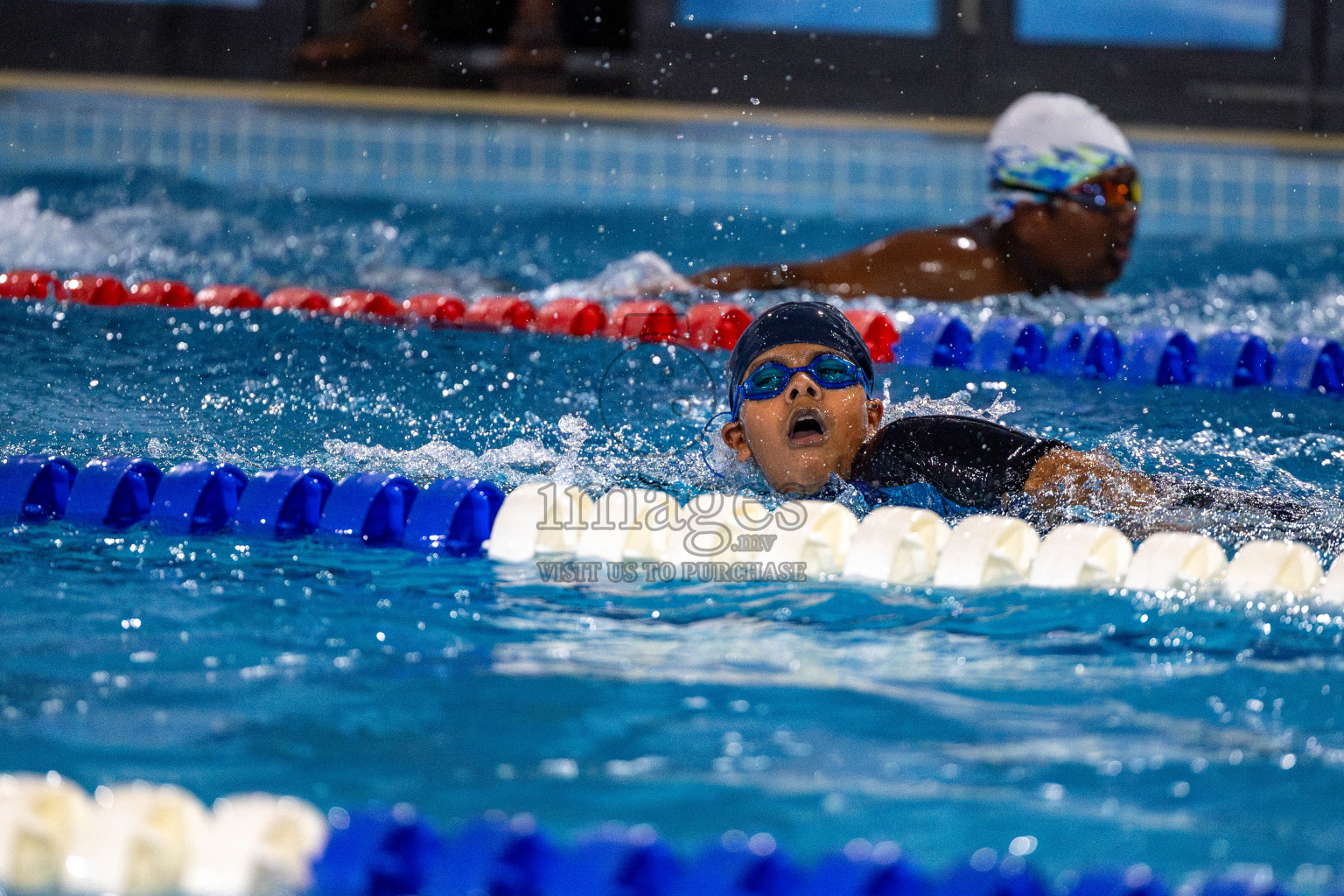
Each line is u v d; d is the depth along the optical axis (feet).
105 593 23.68
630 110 88.48
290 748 17.17
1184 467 33.68
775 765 16.85
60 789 14.94
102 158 77.05
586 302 49.62
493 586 24.71
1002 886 12.96
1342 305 59.52
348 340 45.98
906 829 15.16
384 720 18.13
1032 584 24.81
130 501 28.99
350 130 78.79
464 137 78.95
